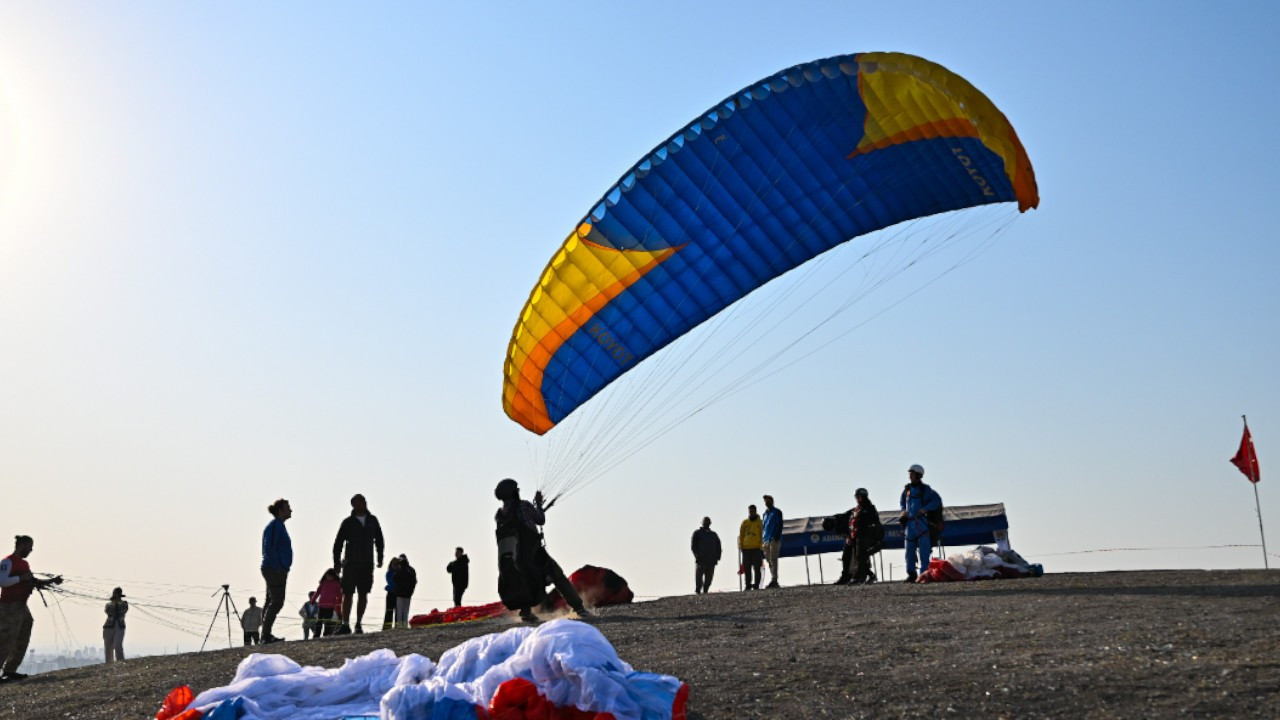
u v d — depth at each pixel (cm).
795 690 699
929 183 1516
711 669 794
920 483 1786
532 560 1319
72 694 1032
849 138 1478
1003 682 664
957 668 717
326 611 1966
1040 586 1326
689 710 674
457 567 2097
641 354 1666
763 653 851
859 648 834
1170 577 1346
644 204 1535
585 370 1667
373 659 721
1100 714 583
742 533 2231
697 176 1524
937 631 894
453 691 608
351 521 1597
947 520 2944
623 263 1575
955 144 1420
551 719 586
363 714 651
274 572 1495
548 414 1705
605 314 1617
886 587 1565
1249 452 2406
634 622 1198
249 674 710
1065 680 654
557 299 1597
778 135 1489
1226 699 586
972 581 1584
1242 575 1291
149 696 952
